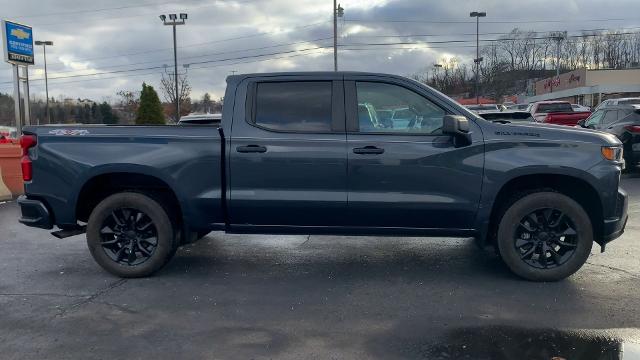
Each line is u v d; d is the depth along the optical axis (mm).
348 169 5266
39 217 5629
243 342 4043
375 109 5391
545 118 19188
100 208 5586
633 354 3770
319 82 5473
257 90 5508
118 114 72812
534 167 5121
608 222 5195
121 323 4434
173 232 5668
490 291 5105
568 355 3768
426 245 6898
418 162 5215
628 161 12742
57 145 5551
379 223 5402
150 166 5410
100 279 5613
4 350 3949
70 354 3873
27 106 18016
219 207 5449
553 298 4887
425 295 5027
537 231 5309
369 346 3955
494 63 86125
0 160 11844
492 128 5246
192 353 3867
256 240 7273
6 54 16969
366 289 5219
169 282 5496
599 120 14297
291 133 5352
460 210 5246
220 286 5355
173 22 42312
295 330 4258
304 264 6102
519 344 3953
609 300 4816
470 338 4070
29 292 5215
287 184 5348
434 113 5336
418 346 3943
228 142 5375
